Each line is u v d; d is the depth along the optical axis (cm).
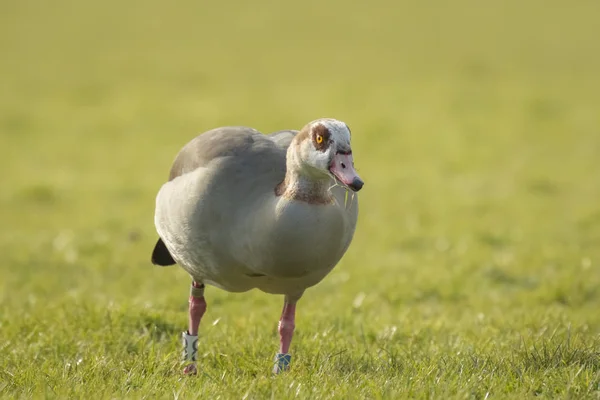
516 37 4216
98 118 2839
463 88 3198
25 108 2945
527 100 2983
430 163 2262
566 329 859
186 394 636
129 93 3191
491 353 761
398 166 2230
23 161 2314
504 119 2769
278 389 634
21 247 1488
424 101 3017
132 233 1525
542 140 2522
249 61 3769
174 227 731
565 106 2945
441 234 1559
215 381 678
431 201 1859
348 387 642
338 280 1222
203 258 724
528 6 4938
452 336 862
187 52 3944
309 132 642
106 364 727
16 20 4553
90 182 2094
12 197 1930
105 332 857
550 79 3372
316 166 638
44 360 773
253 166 701
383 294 1145
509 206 1802
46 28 4397
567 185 2008
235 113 2877
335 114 2836
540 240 1491
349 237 716
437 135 2573
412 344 831
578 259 1312
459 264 1311
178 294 1095
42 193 1950
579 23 4525
